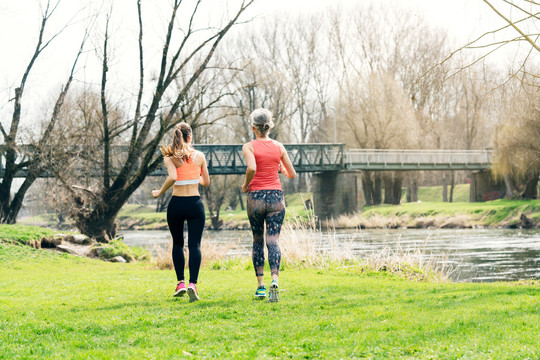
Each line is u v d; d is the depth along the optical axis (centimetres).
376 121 5519
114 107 2911
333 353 372
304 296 668
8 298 705
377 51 5728
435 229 4241
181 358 366
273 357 369
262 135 638
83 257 1864
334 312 534
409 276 1141
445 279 1170
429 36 5531
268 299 607
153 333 452
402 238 3039
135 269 1516
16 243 1861
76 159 2798
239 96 5897
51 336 444
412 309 546
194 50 2577
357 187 5484
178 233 655
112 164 2911
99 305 618
